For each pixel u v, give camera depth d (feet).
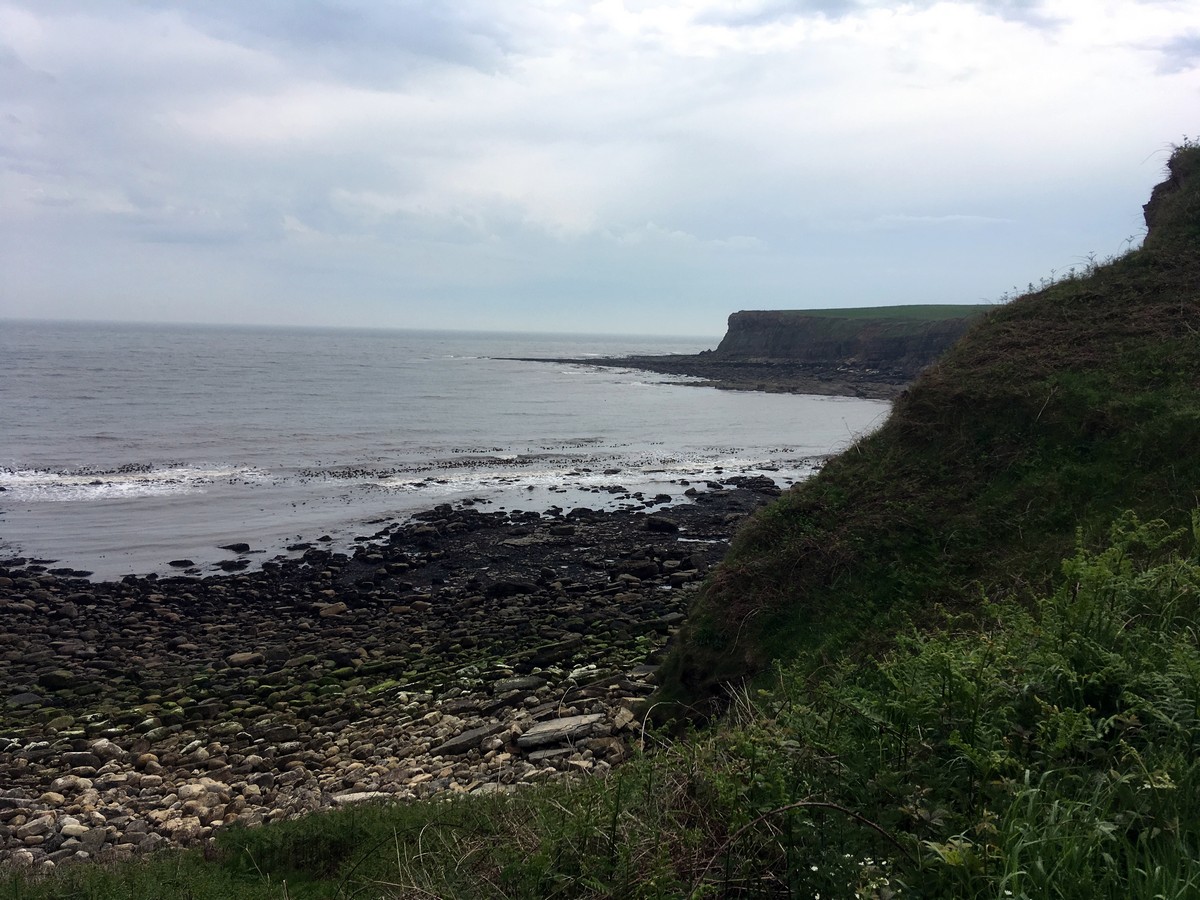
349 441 133.08
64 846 27.02
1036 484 30.71
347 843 20.76
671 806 12.20
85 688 43.60
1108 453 30.45
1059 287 42.14
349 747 35.78
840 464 36.55
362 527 79.05
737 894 10.13
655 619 50.62
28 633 52.31
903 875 8.96
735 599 31.91
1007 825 8.88
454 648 48.08
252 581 62.23
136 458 111.86
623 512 84.74
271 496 91.66
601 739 30.48
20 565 66.13
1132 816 9.00
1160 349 34.27
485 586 60.75
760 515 34.99
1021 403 34.04
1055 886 8.09
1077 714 10.44
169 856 22.76
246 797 31.14
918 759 10.79
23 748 36.68
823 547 31.81
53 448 116.37
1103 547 26.07
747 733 13.04
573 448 132.26
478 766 30.81
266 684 44.04
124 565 67.05
